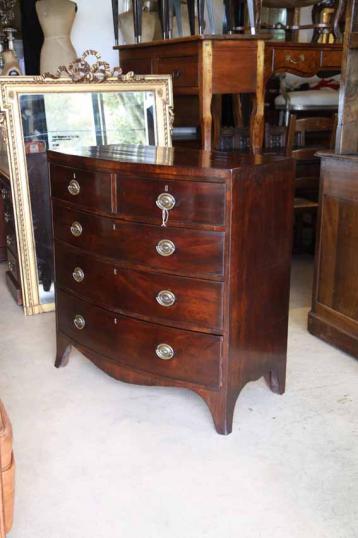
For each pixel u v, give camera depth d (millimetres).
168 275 1935
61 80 2980
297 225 4117
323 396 2242
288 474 1779
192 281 1894
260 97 3207
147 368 2090
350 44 2389
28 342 2750
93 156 2059
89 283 2186
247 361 2012
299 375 2414
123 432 2008
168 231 1891
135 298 2039
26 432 2006
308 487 1722
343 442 1943
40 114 2967
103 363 2242
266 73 3531
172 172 1824
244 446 1923
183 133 4457
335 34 4148
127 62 3861
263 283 2002
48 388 2316
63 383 2357
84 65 3023
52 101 2988
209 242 1828
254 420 2074
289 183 2029
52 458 1862
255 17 3533
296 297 3326
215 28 4422
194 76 3104
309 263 3996
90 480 1757
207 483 1741
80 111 3057
